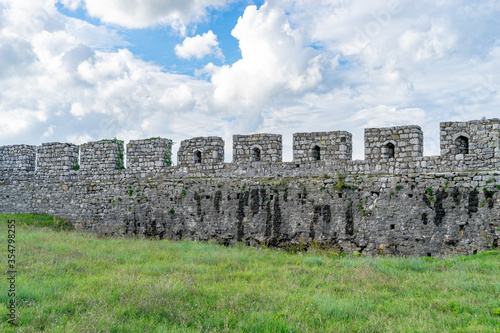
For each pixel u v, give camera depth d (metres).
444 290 13.79
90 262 17.91
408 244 22.25
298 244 24.95
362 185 23.83
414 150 23.28
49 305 11.58
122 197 30.97
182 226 28.69
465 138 22.70
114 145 32.00
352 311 11.74
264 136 27.33
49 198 33.66
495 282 14.16
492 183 20.47
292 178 26.11
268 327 10.52
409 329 10.38
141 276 15.33
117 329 10.25
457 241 21.03
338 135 25.33
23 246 20.38
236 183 27.34
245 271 16.84
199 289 13.72
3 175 35.22
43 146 34.25
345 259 20.34
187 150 29.59
